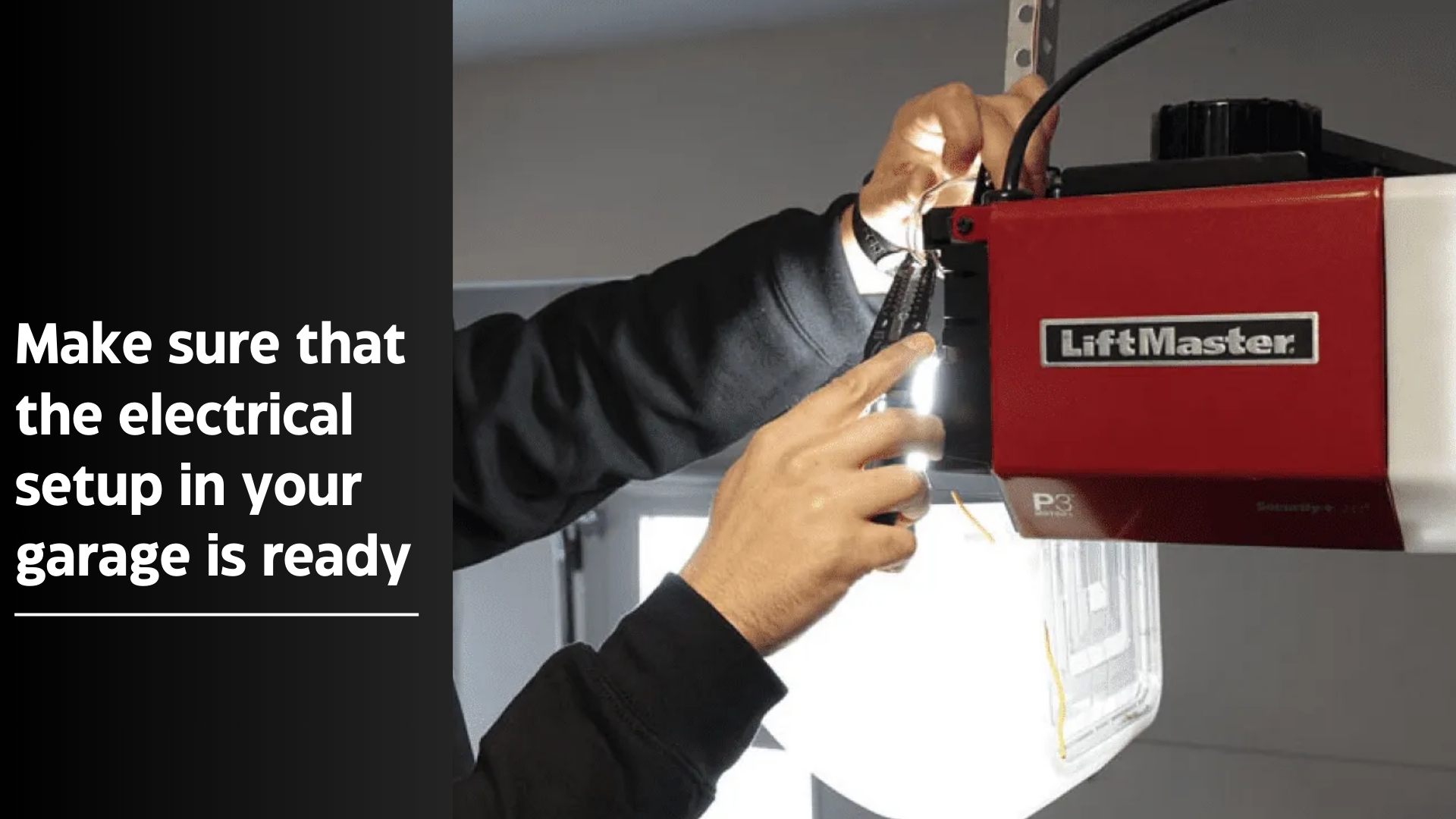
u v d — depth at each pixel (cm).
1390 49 213
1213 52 223
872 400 80
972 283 69
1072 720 99
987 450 69
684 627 81
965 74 238
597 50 265
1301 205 61
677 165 261
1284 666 231
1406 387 60
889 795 101
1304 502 63
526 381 128
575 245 271
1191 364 63
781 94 252
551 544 290
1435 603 221
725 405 122
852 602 100
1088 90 231
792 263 116
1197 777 237
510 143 275
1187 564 238
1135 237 64
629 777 82
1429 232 59
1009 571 98
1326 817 228
